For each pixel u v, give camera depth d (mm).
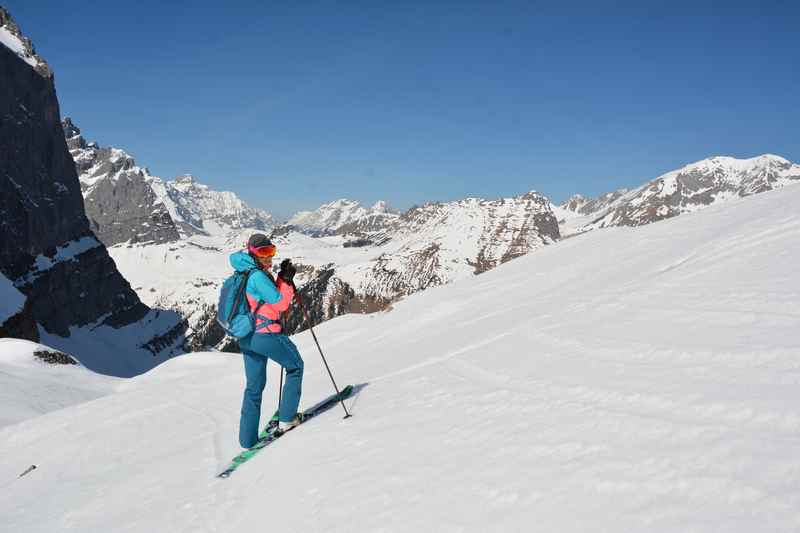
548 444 3191
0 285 94125
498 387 4801
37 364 37469
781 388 2912
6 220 182500
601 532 2162
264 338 5625
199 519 4535
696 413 2941
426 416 4582
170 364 20828
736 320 4531
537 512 2492
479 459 3320
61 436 9633
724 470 2268
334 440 4770
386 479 3533
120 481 6590
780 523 1819
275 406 8711
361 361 10523
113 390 37250
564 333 6121
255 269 5617
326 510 3441
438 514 2826
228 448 6707
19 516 6309
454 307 14227
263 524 3805
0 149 183500
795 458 2170
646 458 2623
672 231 13422
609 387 3850
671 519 2072
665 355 4234
